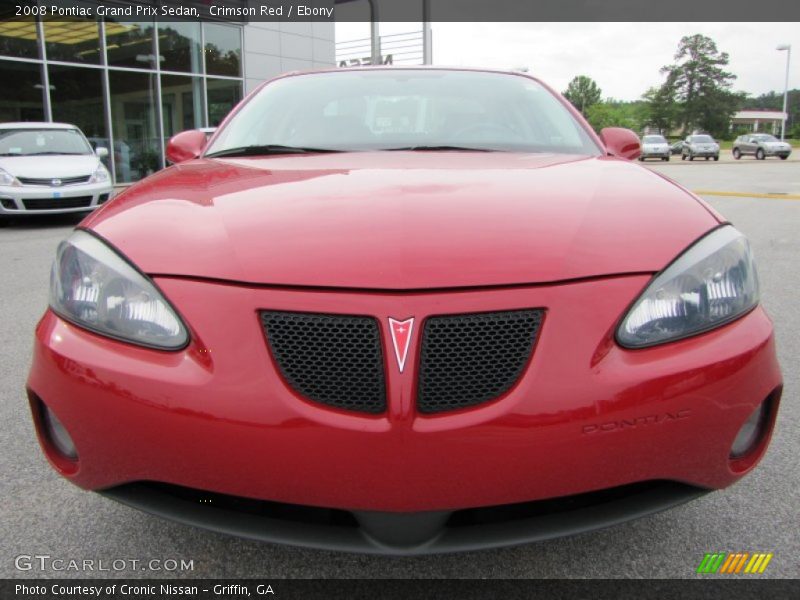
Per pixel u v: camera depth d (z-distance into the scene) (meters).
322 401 1.42
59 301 1.63
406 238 1.53
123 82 15.94
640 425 1.43
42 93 14.50
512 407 1.39
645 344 1.47
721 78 89.25
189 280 1.51
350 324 1.42
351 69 3.15
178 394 1.43
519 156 2.35
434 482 1.39
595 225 1.62
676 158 43.41
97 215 1.82
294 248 1.52
